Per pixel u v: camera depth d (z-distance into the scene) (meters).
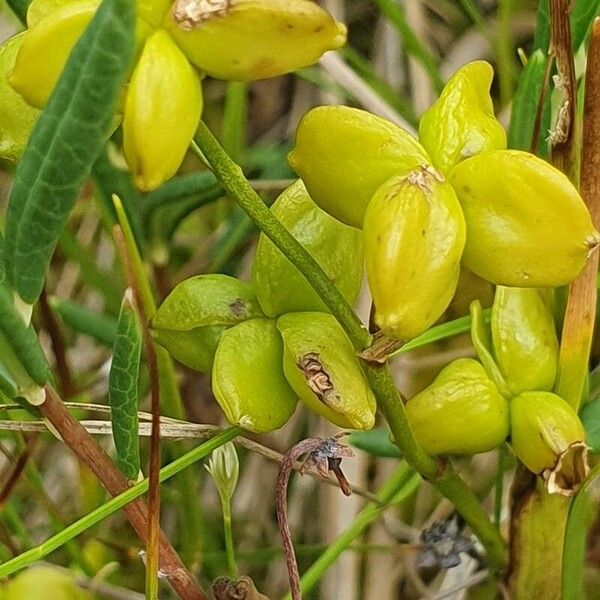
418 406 0.10
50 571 0.12
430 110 0.09
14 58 0.09
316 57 0.08
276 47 0.08
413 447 0.10
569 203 0.08
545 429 0.10
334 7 0.19
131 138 0.08
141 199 0.13
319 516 0.16
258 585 0.15
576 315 0.10
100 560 0.13
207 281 0.10
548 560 0.10
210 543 0.14
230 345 0.09
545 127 0.11
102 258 0.17
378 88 0.17
